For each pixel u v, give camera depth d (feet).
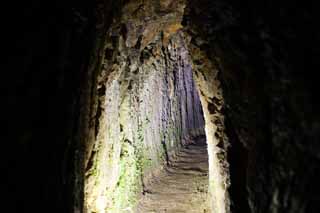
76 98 15.92
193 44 18.79
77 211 17.69
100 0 16.70
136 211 29.45
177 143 47.83
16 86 12.29
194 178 37.99
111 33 20.31
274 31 10.44
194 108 58.44
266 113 11.79
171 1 23.08
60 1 13.99
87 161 19.21
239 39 13.19
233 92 15.14
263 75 11.55
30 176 13.05
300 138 9.61
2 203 11.83
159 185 36.06
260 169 12.67
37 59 13.08
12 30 12.17
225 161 18.11
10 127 12.09
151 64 33.73
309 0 8.99
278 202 11.23
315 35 8.84
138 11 22.31
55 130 14.24
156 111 38.19
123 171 27.78
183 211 29.58
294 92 9.69
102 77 20.29
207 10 15.39
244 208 15.81
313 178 9.17
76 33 15.19
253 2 11.55
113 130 24.53
